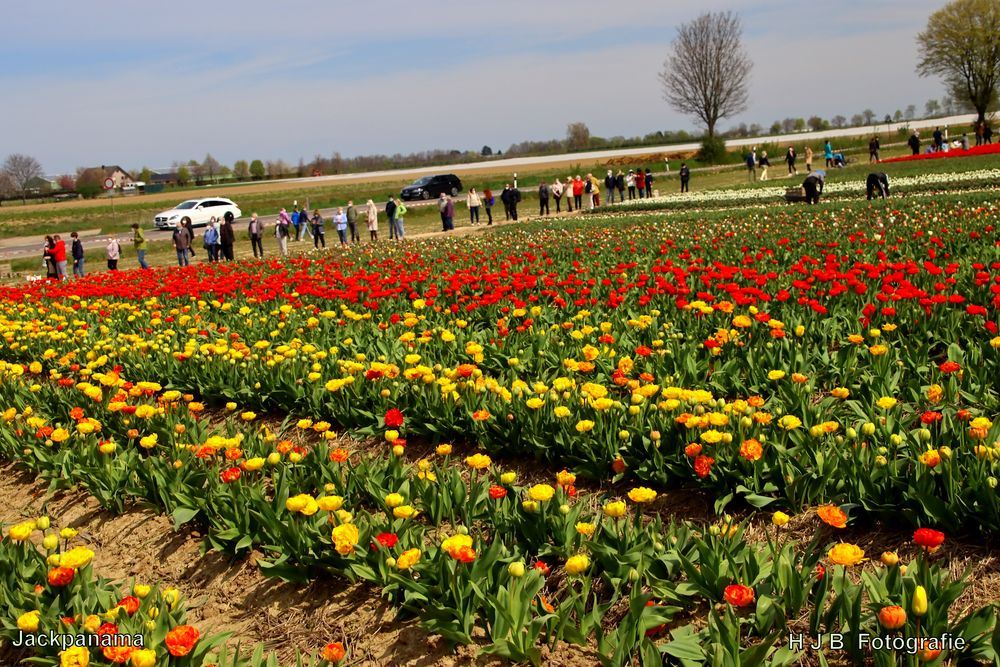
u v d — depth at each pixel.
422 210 49.69
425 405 7.70
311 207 59.50
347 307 13.67
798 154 75.25
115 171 134.88
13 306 16.56
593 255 17.72
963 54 82.06
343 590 5.46
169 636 3.98
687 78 100.94
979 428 5.01
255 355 9.48
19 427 8.41
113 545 6.73
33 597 4.96
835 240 16.44
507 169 94.25
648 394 6.22
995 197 21.64
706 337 9.38
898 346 8.60
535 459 7.01
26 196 114.38
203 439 7.83
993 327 7.81
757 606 4.27
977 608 4.38
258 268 21.23
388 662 4.75
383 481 6.16
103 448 6.98
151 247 39.62
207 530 6.54
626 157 84.19
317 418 8.55
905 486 5.16
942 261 12.66
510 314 11.44
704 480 5.86
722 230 20.09
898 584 4.09
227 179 134.62
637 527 5.06
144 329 13.09
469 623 4.59
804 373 7.77
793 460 5.75
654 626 4.30
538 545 5.20
